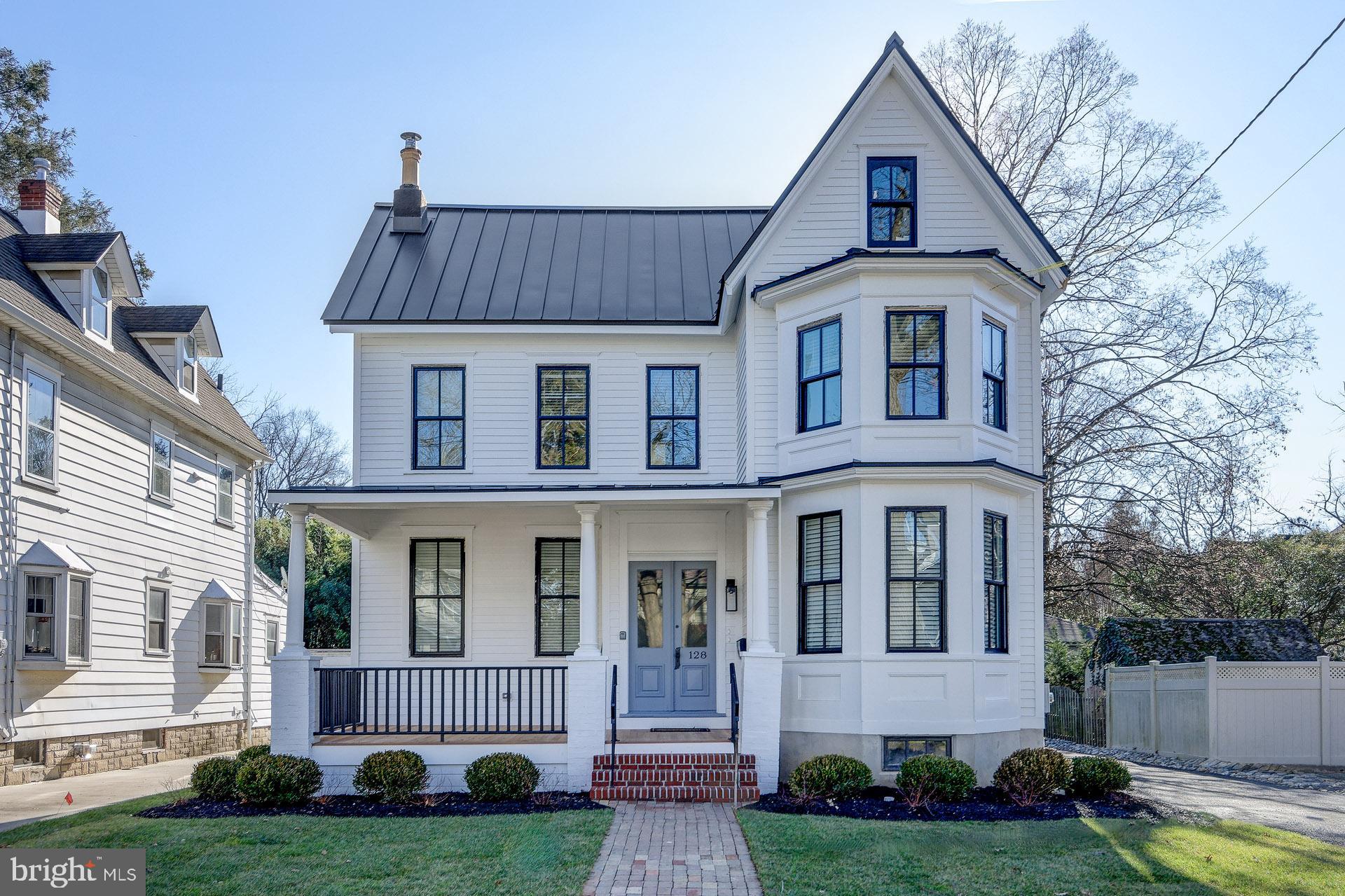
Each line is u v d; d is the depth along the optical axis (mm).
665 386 17688
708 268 19047
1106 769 13344
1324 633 24672
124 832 10898
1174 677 19219
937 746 14094
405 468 17281
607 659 14859
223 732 22891
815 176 15867
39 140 30109
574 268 18797
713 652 16266
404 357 17500
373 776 12664
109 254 18516
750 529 14484
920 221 15781
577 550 17500
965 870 9445
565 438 17531
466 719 14523
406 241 19406
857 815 12023
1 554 14742
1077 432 25609
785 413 15469
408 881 9062
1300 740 17859
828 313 15000
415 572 17484
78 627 16688
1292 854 10117
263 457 25062
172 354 21125
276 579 38188
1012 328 15648
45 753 15875
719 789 12984
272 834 10781
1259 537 25422
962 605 14109
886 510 14227
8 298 14883
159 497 19859
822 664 14469
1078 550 25750
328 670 14336
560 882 9008
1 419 14805
